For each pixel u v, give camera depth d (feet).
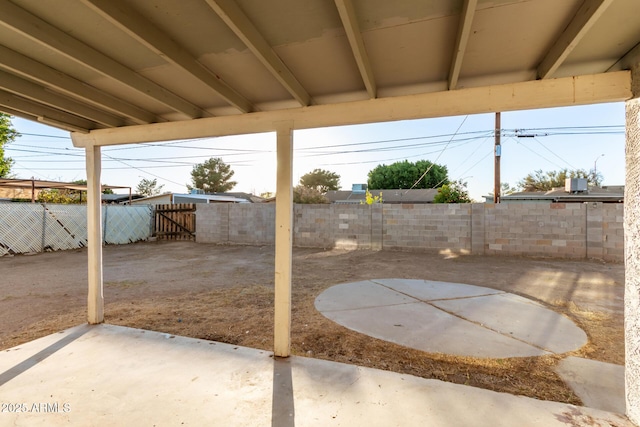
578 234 24.32
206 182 100.48
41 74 6.32
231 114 9.04
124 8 4.58
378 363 8.43
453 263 23.43
